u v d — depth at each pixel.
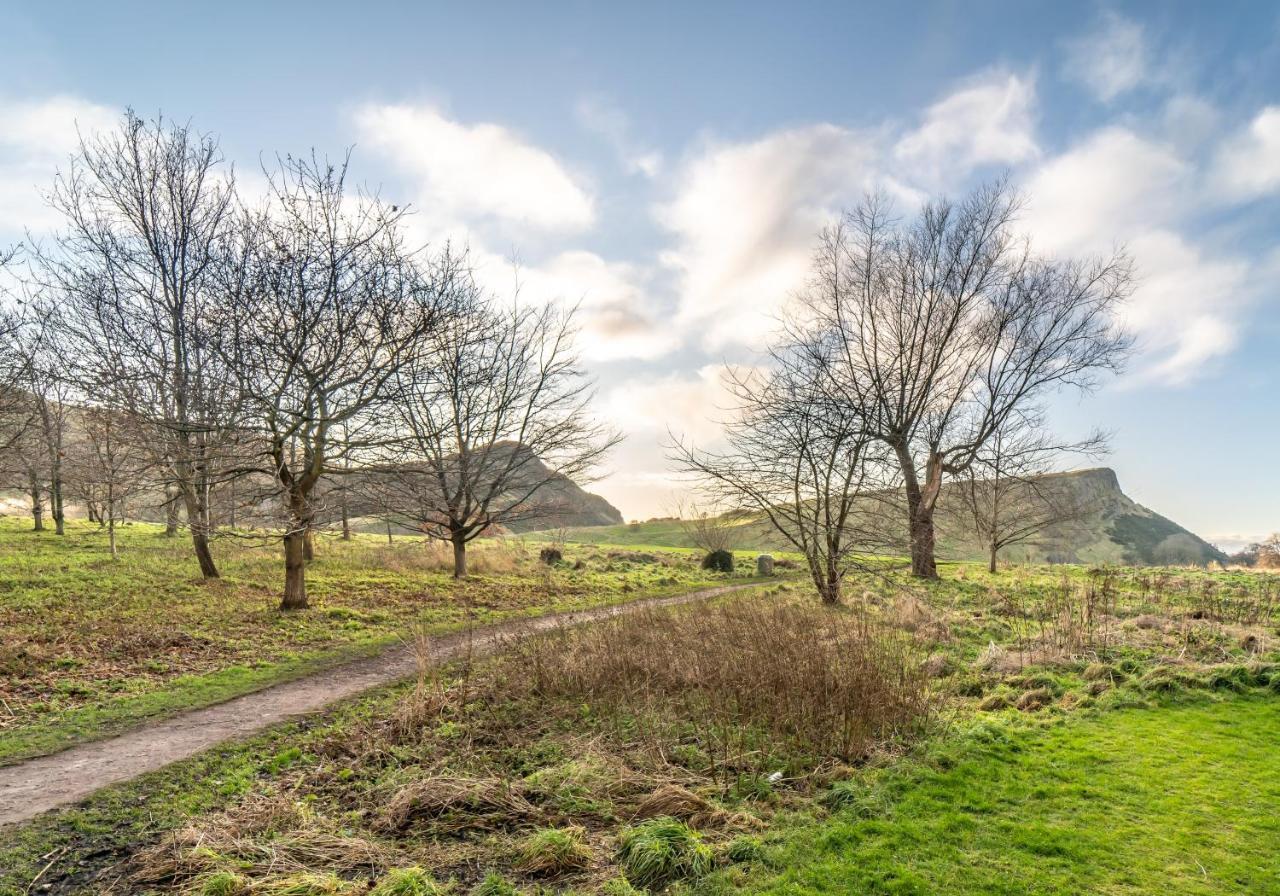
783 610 12.66
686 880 4.64
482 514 24.50
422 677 9.20
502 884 4.59
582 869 4.86
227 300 15.30
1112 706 8.05
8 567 18.03
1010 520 27.27
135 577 18.17
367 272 16.34
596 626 13.04
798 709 7.42
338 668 11.40
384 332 16.02
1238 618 12.62
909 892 4.36
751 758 6.79
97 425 19.95
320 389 15.52
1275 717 7.52
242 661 11.56
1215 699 8.20
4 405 16.06
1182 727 7.29
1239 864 4.59
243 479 18.11
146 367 16.39
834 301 25.03
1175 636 11.21
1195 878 4.44
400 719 8.20
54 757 7.27
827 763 6.63
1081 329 24.16
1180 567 23.88
